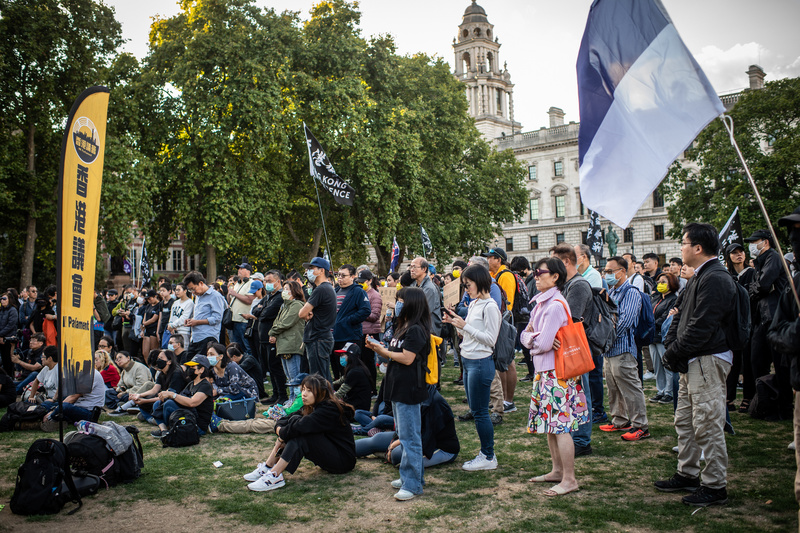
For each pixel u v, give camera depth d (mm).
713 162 40375
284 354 9367
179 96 26547
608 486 5559
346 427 6348
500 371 7719
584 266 8219
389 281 12719
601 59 5078
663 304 9586
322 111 28266
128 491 5867
